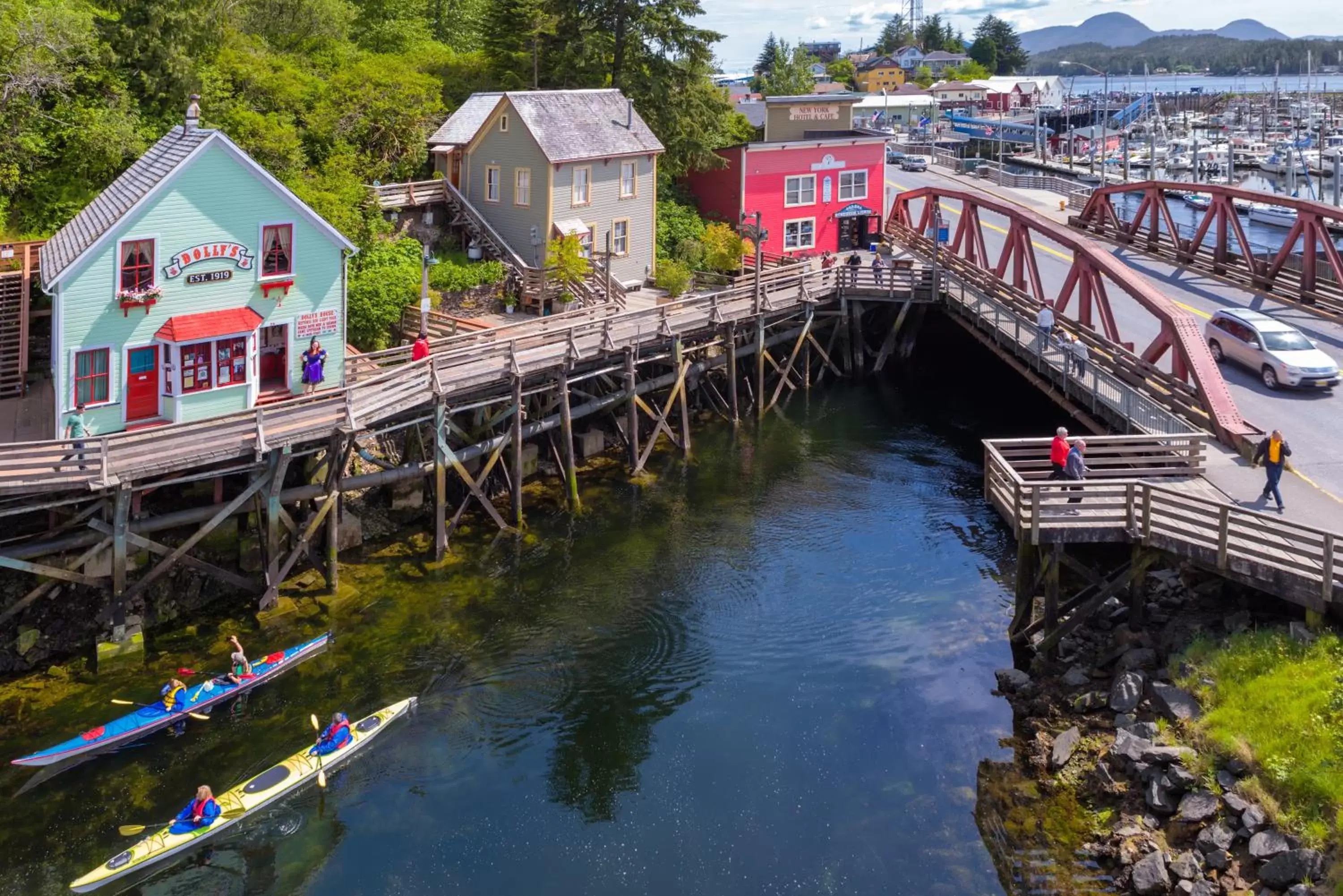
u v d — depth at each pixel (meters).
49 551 22.38
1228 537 21.16
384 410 26.23
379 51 58.19
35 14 34.62
